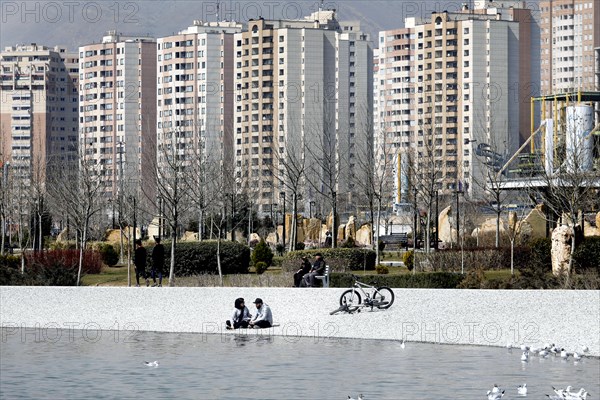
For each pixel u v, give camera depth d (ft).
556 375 138.10
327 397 125.08
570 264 226.38
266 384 133.18
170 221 279.28
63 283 242.78
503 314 170.91
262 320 183.11
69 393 129.18
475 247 291.99
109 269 309.22
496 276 241.76
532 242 284.00
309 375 139.03
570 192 279.28
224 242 281.13
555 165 328.90
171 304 195.83
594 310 166.50
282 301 190.29
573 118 338.13
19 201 421.59
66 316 198.39
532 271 220.84
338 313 182.91
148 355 158.20
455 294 180.96
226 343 170.91
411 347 164.14
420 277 218.18
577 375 138.10
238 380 136.05
